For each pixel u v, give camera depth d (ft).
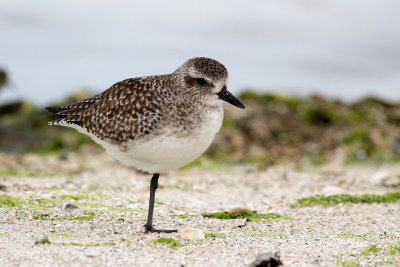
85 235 30.96
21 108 84.38
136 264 25.73
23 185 44.01
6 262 25.07
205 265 25.93
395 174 54.54
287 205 42.09
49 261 25.48
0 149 69.67
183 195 45.06
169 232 32.42
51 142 70.49
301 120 76.69
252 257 27.40
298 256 27.96
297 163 62.49
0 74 96.32
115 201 40.32
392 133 72.84
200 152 32.73
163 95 32.22
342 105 84.17
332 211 40.01
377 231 34.04
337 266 26.66
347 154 65.67
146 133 31.96
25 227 31.86
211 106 32.53
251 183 51.39
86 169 57.26
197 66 32.30
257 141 70.03
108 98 34.06
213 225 35.06
